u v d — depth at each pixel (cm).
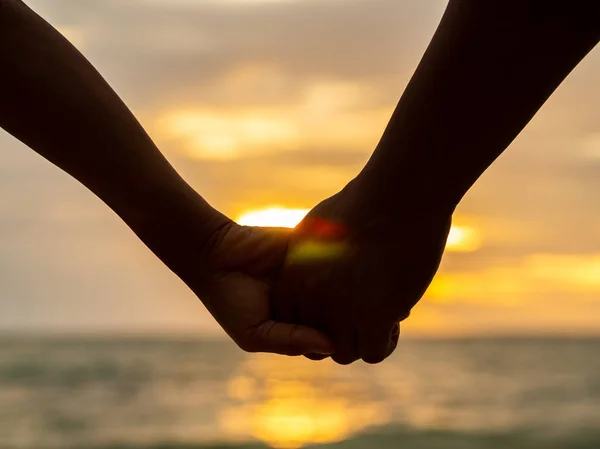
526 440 557
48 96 99
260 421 689
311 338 107
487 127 93
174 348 1711
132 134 101
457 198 97
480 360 1341
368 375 1087
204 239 106
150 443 550
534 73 90
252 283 108
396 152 96
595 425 605
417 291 103
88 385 891
